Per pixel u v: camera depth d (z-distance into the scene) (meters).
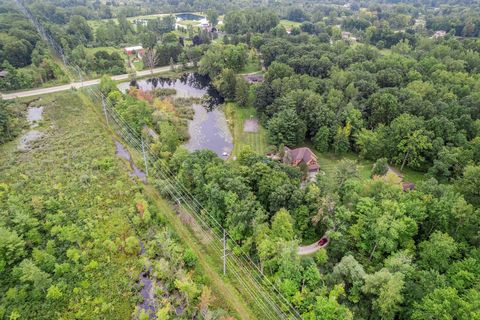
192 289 44.00
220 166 60.88
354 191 56.53
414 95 85.44
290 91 92.56
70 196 63.00
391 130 76.81
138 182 68.81
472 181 54.28
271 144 83.62
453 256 46.12
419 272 42.91
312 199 53.66
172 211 61.22
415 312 38.59
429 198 51.59
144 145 78.19
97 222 57.16
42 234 54.22
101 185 66.88
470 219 47.84
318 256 48.38
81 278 48.12
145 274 49.88
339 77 97.25
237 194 54.69
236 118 101.69
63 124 89.81
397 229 47.22
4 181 66.75
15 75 107.81
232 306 44.75
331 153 82.88
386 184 55.97
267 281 46.62
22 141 81.81
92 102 102.81
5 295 44.97
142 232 56.22
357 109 84.69
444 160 67.69
